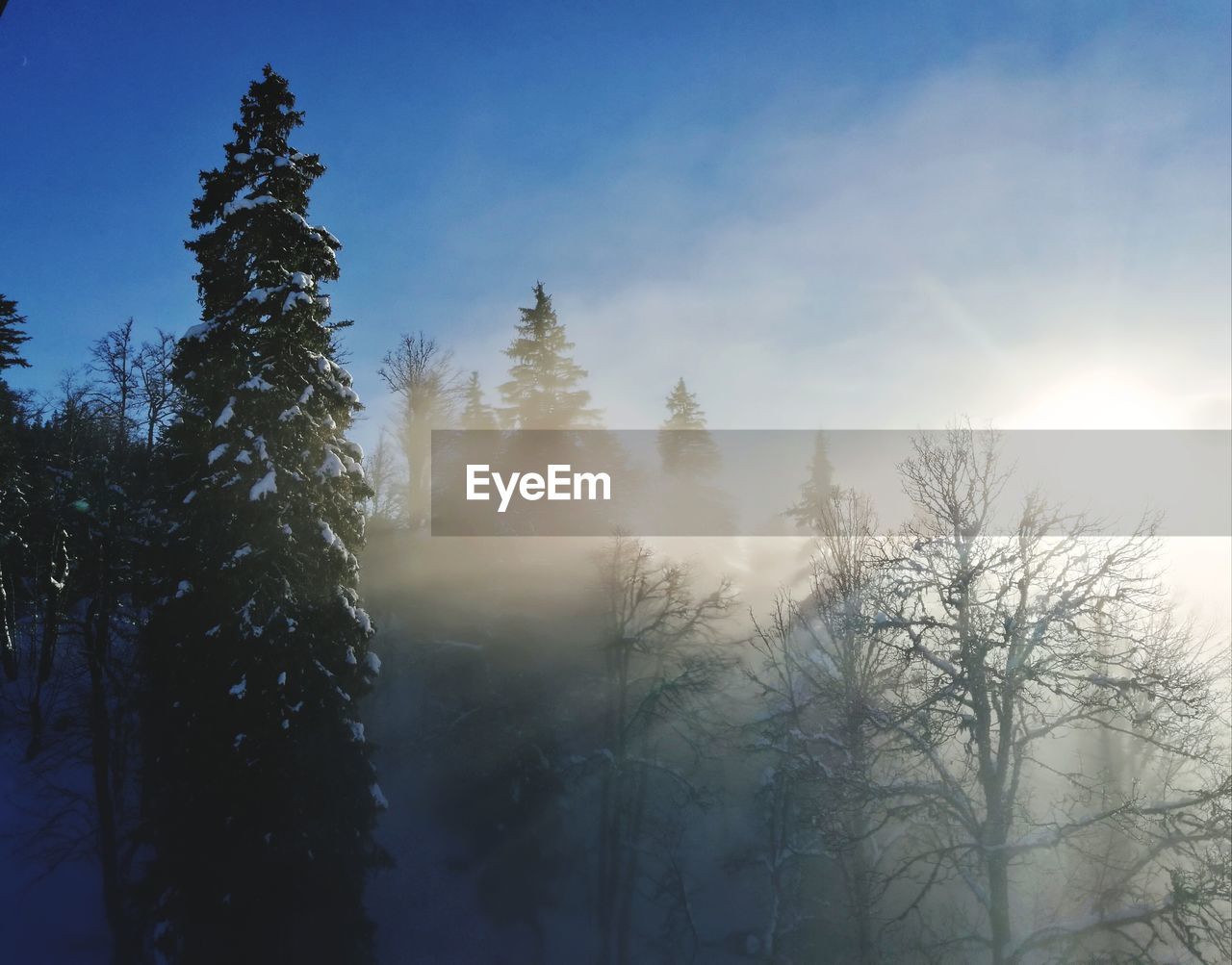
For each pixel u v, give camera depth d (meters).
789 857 28.67
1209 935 17.12
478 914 31.17
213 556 20.52
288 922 19.56
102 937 27.92
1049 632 18.69
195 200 22.61
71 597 30.39
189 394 22.88
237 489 20.56
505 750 33.31
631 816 31.56
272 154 22.36
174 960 22.36
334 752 20.86
